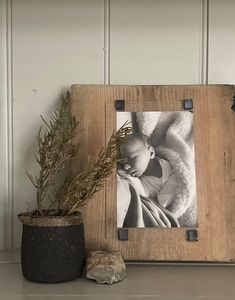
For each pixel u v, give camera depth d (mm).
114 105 817
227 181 798
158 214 794
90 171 722
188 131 810
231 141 805
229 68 854
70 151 760
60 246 685
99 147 810
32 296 637
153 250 786
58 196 764
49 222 682
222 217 790
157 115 814
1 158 864
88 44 860
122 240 788
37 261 684
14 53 864
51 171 747
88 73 861
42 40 863
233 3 851
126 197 798
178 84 852
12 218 863
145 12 856
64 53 861
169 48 856
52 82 863
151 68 858
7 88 865
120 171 804
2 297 634
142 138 811
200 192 796
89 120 814
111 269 689
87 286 678
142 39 857
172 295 638
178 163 804
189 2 853
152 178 803
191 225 790
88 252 765
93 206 796
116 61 859
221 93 814
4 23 864
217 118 810
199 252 783
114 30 858
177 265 790
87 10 859
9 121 865
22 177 863
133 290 659
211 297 628
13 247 865
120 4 857
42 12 861
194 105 815
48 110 864
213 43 854
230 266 785
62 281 690
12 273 746
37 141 858
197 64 856
